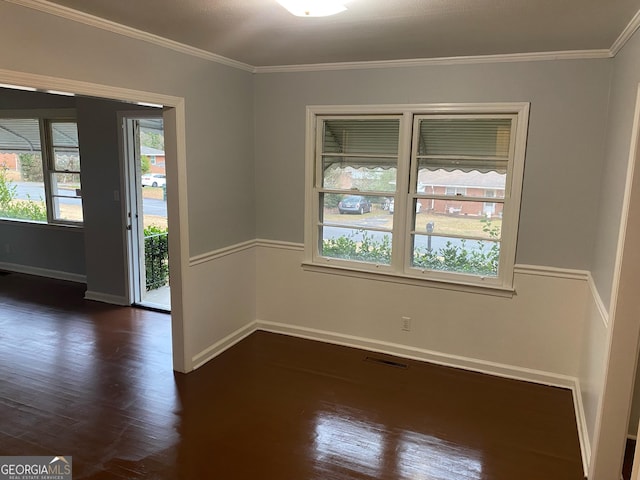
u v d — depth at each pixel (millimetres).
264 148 4148
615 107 2793
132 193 4855
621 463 2361
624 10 2219
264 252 4332
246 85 3973
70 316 4691
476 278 3643
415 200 3773
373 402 3230
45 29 2365
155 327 4434
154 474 2453
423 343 3869
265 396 3270
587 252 3291
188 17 2533
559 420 3045
